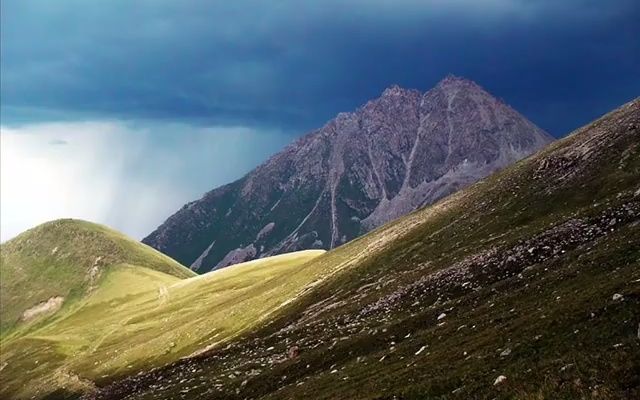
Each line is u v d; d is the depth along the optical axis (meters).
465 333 41.34
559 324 32.09
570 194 76.50
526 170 101.50
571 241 56.03
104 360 143.75
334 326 71.25
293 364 58.09
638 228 48.19
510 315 40.19
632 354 24.12
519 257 58.69
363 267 98.56
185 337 125.69
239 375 66.19
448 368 34.09
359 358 50.03
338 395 39.47
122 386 100.50
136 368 120.31
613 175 73.62
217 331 116.94
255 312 115.62
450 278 64.56
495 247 67.19
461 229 89.88
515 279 51.56
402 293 69.62
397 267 88.00
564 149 96.75
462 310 50.66
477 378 30.08
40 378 159.12
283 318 95.19
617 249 44.25
